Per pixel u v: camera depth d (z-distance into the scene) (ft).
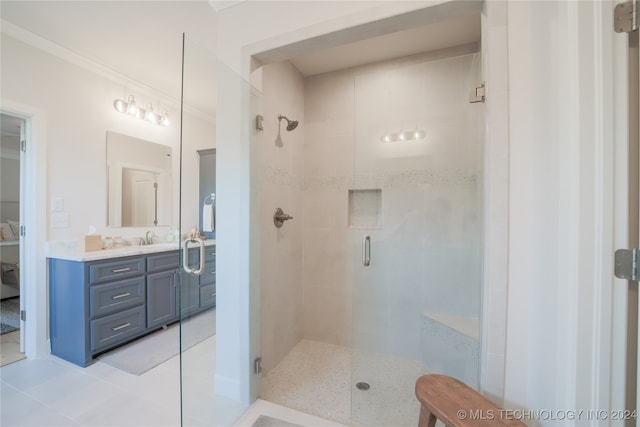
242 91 5.14
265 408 5.13
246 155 5.17
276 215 6.58
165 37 6.81
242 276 5.18
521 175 3.52
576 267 2.70
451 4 3.81
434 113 6.18
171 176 10.04
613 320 2.59
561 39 2.90
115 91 8.61
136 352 7.20
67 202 7.46
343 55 6.98
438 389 3.65
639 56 2.54
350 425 4.74
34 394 5.46
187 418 4.70
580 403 2.69
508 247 3.57
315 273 7.92
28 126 6.85
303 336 8.04
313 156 7.90
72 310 6.67
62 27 6.43
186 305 4.75
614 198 2.59
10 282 11.18
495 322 3.62
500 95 3.57
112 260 7.12
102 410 5.02
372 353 6.66
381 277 6.78
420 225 6.50
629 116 2.58
